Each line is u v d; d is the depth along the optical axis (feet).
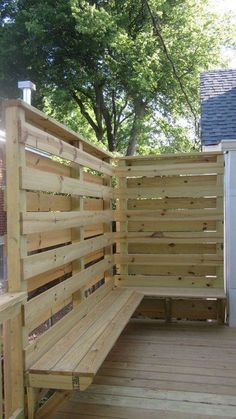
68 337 9.07
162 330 13.16
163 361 10.43
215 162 14.40
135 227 15.14
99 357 7.84
